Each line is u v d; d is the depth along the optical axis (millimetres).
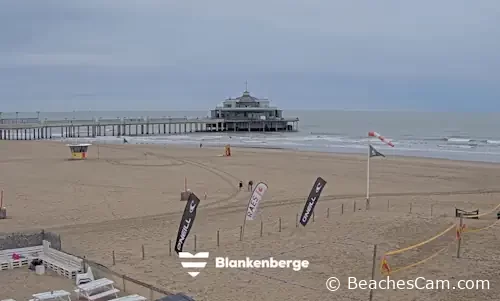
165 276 19594
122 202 34531
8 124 113500
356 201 35500
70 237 25406
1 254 20953
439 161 64062
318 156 69188
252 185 41406
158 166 55656
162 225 28000
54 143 88875
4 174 47844
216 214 31047
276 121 143875
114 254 22344
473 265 20969
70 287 18359
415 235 25703
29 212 31141
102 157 64500
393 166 57812
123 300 16125
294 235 25656
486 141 105125
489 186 43844
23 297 17281
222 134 131000
